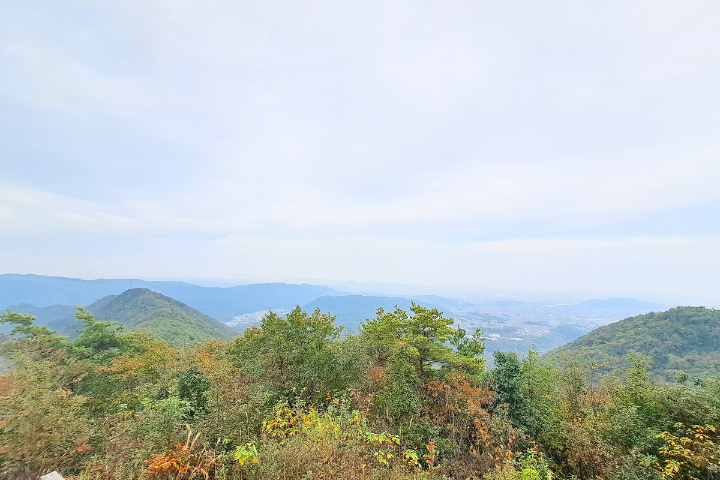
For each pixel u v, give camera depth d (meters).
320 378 11.05
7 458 5.83
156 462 4.95
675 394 7.90
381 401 10.27
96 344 20.67
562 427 9.76
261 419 7.11
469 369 12.71
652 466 6.99
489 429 9.37
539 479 6.21
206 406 7.95
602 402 10.84
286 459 4.98
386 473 5.40
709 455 6.30
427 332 12.88
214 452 5.51
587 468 8.00
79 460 6.48
